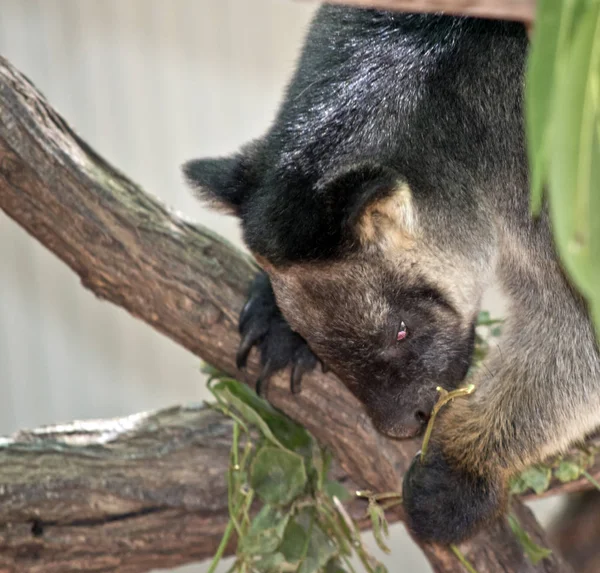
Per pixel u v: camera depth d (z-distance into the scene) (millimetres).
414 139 2285
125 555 2324
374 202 2248
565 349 2314
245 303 2322
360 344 2289
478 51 2293
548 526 2609
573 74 1498
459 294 2307
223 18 2738
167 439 2348
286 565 2297
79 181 2301
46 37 2717
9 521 2305
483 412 2328
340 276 2279
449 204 2293
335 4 2334
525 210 2309
